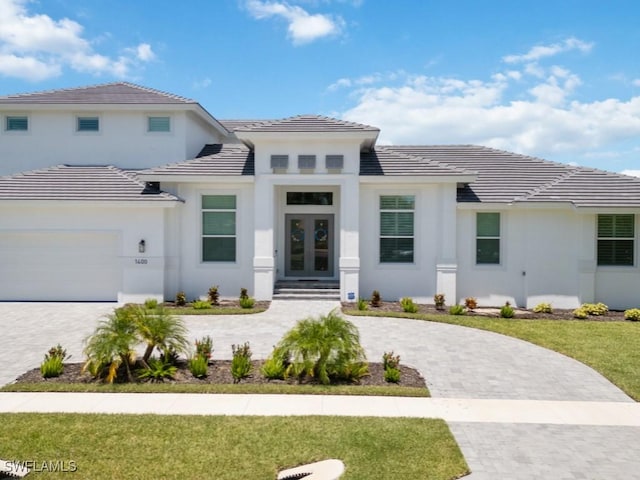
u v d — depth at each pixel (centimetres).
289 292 1794
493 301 1769
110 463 568
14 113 2052
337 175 1731
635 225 1686
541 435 669
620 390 861
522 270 1755
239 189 1775
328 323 951
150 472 549
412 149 2156
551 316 1549
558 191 1725
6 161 2052
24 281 1733
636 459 599
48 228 1703
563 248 1716
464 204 1733
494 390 855
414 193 1772
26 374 909
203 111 2109
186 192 1773
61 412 724
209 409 744
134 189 1744
